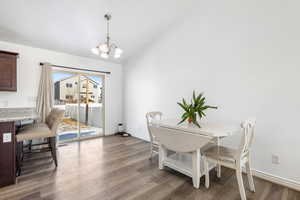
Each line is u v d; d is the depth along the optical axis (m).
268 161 2.15
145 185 2.02
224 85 2.57
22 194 1.79
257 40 2.20
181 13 3.04
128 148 3.42
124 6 2.64
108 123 4.55
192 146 1.98
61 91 3.73
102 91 4.45
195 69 2.96
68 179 2.12
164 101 3.56
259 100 2.21
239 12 2.37
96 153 3.10
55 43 3.26
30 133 2.19
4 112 2.69
